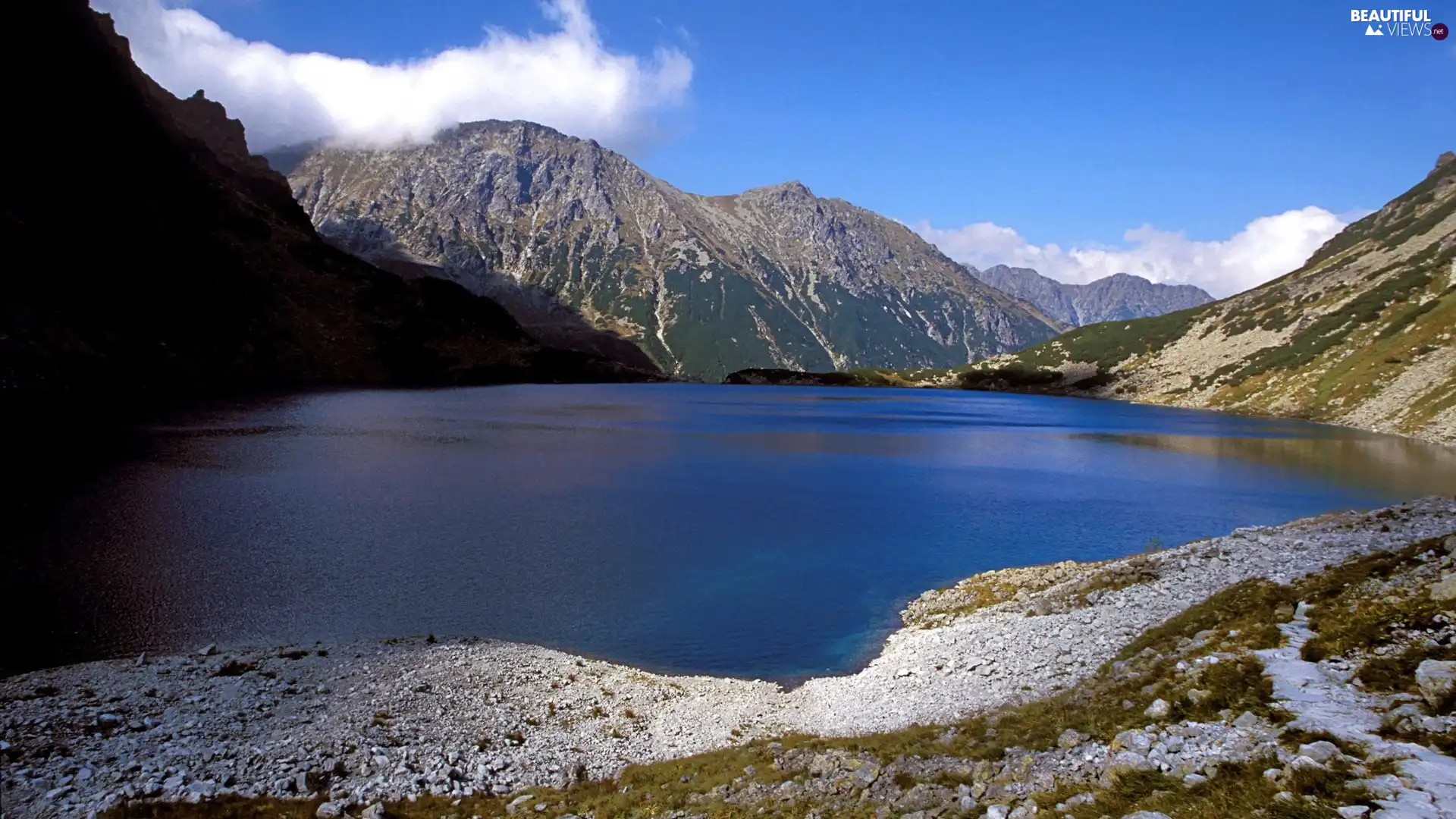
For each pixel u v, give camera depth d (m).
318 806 22.98
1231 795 13.75
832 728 29.66
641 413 185.12
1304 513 75.31
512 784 25.48
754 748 26.80
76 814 21.84
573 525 65.56
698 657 39.28
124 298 170.12
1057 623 37.62
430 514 67.00
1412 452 122.62
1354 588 25.69
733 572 53.72
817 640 41.69
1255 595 29.62
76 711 28.88
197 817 21.73
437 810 22.98
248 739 27.48
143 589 44.94
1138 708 20.83
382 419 143.12
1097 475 98.56
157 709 29.55
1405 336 185.25
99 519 58.25
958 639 38.50
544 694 33.19
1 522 56.00
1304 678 18.98
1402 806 11.86
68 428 100.88
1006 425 172.00
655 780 24.55
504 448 110.81
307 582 48.00
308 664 35.28
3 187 148.25
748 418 181.75
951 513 74.19
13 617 39.84
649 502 76.38
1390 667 18.02
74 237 161.88
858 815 18.48
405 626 42.06
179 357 175.38
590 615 44.78
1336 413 174.25
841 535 65.00
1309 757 14.30
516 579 50.62
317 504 68.50
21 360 124.81
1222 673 20.42
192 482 73.62
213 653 36.34
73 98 187.12
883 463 108.06
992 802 17.23
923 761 21.75
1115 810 14.67
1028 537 64.94
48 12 188.12
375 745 27.41
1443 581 21.58
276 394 181.25
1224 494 85.25
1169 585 39.44
